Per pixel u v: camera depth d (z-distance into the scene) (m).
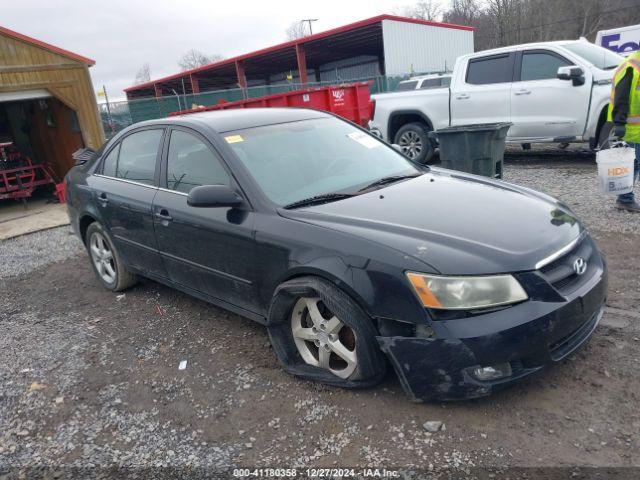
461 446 2.56
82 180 5.27
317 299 3.10
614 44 16.14
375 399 2.98
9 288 6.01
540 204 3.37
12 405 3.43
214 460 2.70
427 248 2.73
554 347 2.73
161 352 3.92
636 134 5.85
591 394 2.83
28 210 11.41
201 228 3.72
